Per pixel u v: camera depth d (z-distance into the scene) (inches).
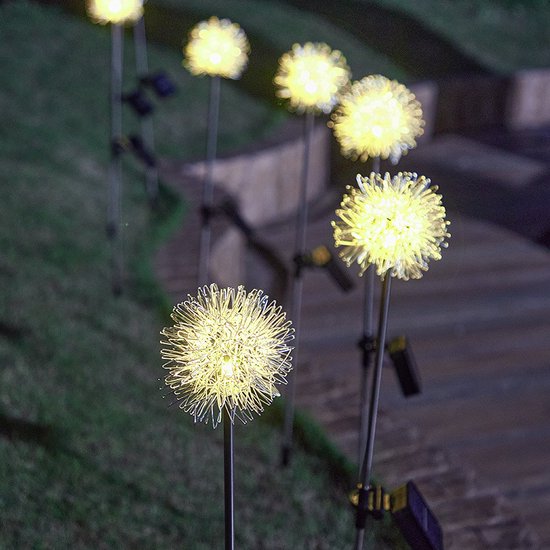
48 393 183.5
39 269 241.6
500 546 175.8
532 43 606.9
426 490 188.1
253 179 388.8
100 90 407.8
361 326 309.7
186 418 190.2
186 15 513.7
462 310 322.7
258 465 180.2
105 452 170.4
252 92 457.1
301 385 219.8
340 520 168.9
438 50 563.2
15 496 149.7
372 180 87.2
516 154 504.7
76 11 494.0
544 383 279.1
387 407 259.6
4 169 300.7
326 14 571.5
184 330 73.8
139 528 152.6
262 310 73.4
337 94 147.9
